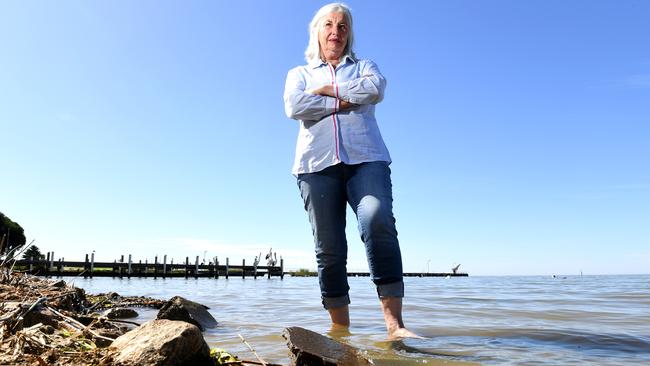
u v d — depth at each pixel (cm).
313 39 330
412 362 223
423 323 429
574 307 650
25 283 452
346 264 314
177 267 3139
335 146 293
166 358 175
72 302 406
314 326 372
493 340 304
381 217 276
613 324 426
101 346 213
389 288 283
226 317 483
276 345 281
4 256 457
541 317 498
